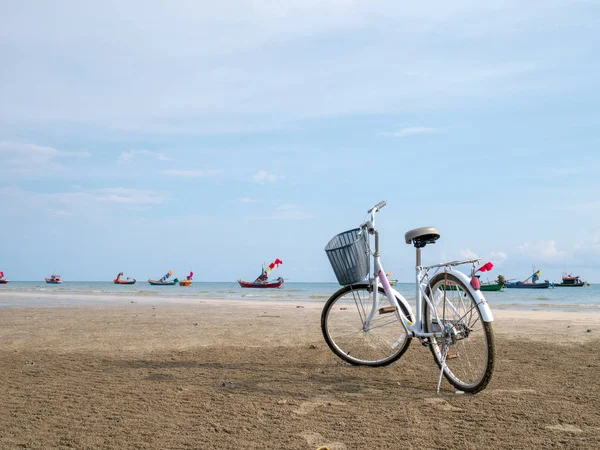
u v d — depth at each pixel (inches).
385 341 213.0
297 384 176.6
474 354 179.0
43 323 378.6
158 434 123.0
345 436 121.4
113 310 523.5
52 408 144.9
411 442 117.0
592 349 248.2
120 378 184.5
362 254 200.5
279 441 118.1
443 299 178.1
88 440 118.9
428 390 167.9
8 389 167.0
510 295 1861.5
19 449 113.3
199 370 200.1
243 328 346.0
